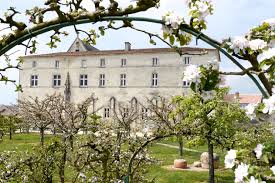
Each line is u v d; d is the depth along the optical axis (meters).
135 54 51.06
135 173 8.17
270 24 2.55
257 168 2.36
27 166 7.43
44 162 7.35
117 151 7.38
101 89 52.62
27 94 56.41
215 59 2.58
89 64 53.62
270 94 2.52
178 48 2.91
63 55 55.03
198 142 13.04
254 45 2.45
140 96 50.41
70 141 7.44
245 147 2.61
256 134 10.27
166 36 2.87
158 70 49.66
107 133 7.30
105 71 52.69
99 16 2.98
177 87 48.59
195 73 2.52
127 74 51.41
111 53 52.44
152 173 16.39
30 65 56.62
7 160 7.30
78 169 6.75
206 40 2.67
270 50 2.36
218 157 19.12
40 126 18.94
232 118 12.44
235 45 2.48
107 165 7.35
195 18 2.70
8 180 6.98
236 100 13.23
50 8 3.03
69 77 54.47
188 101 12.97
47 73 55.75
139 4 2.92
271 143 2.47
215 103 12.26
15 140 30.86
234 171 2.44
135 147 7.82
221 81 2.59
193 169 18.50
